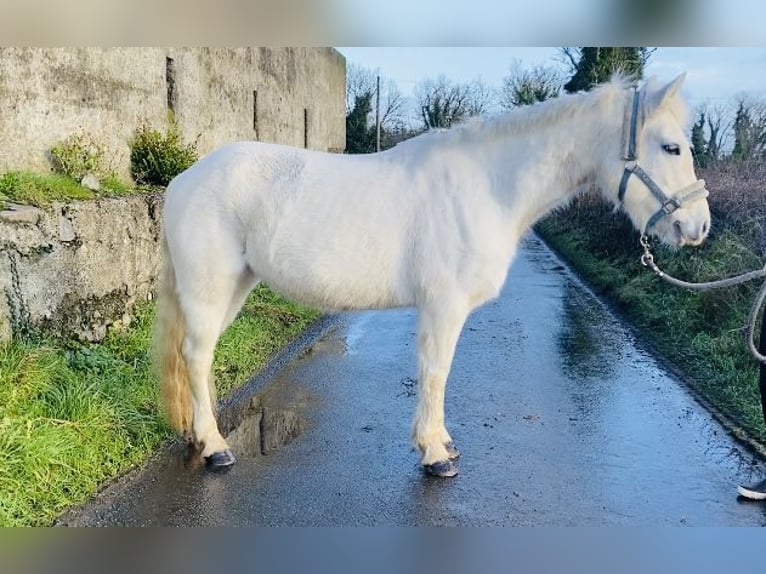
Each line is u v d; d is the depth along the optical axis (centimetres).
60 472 313
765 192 688
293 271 329
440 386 340
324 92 2064
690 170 321
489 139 327
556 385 507
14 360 371
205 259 335
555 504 321
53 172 552
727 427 423
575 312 797
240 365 518
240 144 350
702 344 577
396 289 330
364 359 571
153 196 583
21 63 517
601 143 326
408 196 324
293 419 425
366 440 392
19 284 407
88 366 417
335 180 329
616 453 381
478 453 377
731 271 618
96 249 484
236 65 1084
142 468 345
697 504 323
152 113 741
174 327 354
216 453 351
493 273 327
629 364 568
